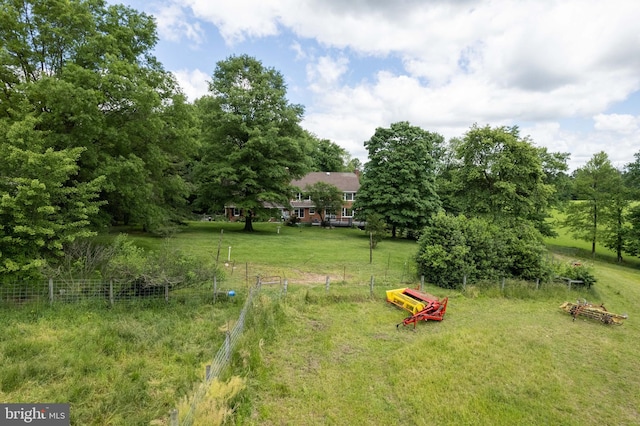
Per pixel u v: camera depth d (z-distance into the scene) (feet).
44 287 35.17
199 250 75.05
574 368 30.63
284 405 22.66
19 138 34.96
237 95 104.12
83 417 19.40
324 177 182.70
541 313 45.65
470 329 37.81
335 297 45.16
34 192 33.01
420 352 31.27
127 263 37.91
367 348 32.14
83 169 48.39
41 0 47.67
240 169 104.32
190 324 32.78
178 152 66.90
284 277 55.62
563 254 120.26
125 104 51.70
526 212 76.48
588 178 118.93
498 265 57.72
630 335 39.55
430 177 119.24
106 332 29.37
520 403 24.68
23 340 26.81
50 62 51.06
